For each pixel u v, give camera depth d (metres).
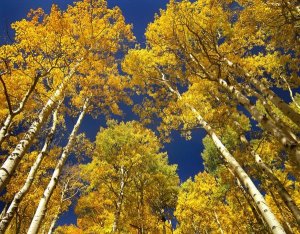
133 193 15.03
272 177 7.70
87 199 15.10
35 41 7.49
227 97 10.29
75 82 10.73
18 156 5.28
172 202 16.94
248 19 8.95
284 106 7.12
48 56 7.88
